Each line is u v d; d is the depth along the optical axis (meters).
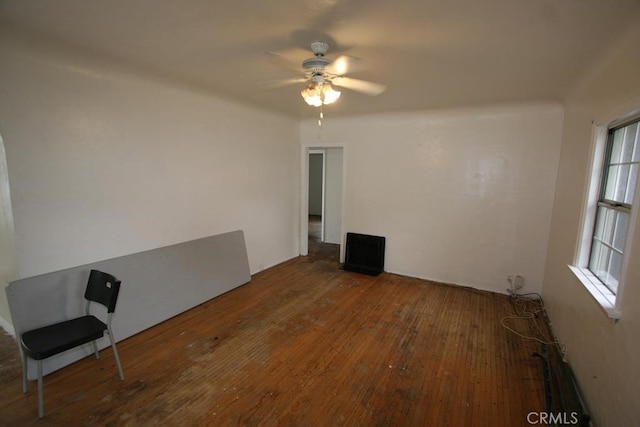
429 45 1.95
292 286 3.98
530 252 3.68
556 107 3.38
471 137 3.85
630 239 1.52
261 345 2.63
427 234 4.25
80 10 1.63
